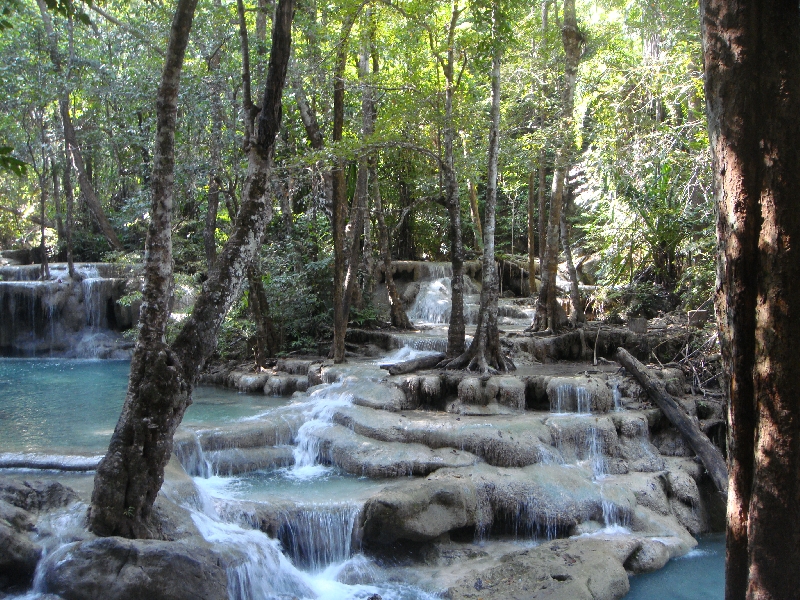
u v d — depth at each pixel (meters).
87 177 27.59
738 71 4.48
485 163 17.09
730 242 4.54
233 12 14.16
